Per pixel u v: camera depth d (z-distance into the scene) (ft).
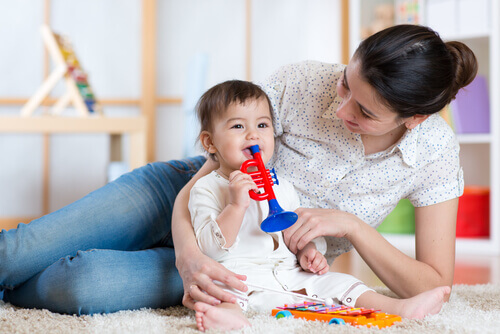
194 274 3.75
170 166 5.10
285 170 4.68
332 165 4.51
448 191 4.46
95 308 4.02
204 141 4.44
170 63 13.33
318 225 4.15
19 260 4.33
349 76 3.70
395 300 3.93
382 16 11.62
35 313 4.02
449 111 10.79
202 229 3.99
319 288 4.14
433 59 3.62
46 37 9.61
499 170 10.34
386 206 4.62
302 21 13.44
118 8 13.10
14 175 12.84
